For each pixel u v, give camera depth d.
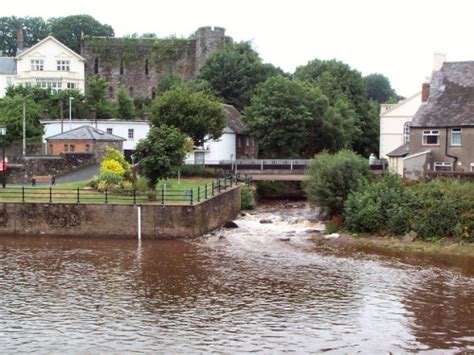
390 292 28.22
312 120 73.56
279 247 37.91
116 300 26.78
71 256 34.78
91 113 78.38
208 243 38.91
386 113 78.69
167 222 40.00
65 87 91.62
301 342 22.17
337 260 34.41
